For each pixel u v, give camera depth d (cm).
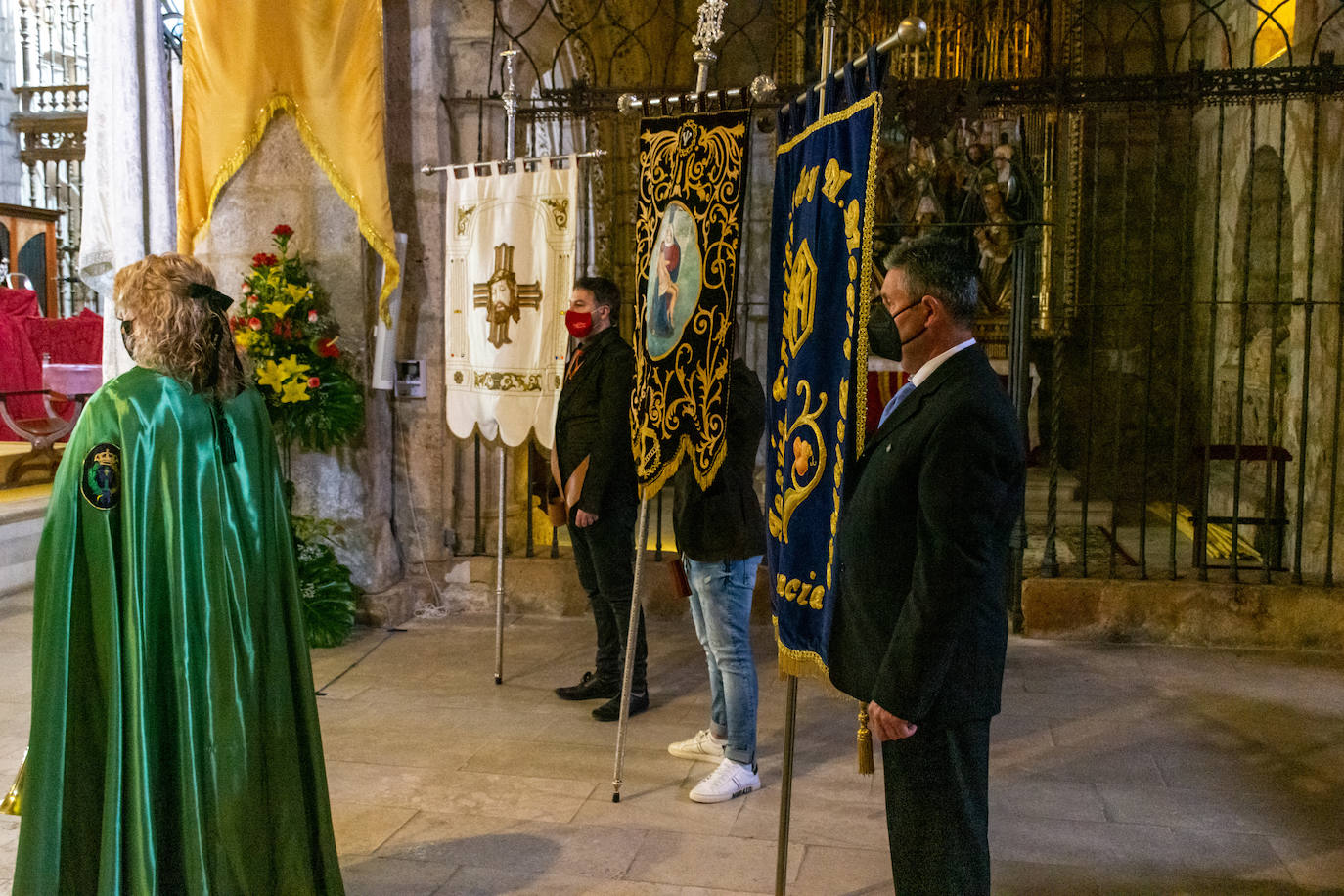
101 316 943
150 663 229
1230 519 583
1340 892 299
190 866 231
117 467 226
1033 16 906
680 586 378
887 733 218
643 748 405
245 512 245
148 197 582
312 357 537
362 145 538
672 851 322
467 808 352
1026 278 591
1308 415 559
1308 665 502
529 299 464
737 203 307
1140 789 369
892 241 783
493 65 585
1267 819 346
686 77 885
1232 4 820
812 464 248
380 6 531
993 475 214
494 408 472
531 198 462
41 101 1269
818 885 301
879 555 231
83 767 231
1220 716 437
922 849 227
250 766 240
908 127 520
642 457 345
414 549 596
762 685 478
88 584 228
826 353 244
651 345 340
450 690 471
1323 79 502
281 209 557
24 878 222
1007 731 422
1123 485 889
